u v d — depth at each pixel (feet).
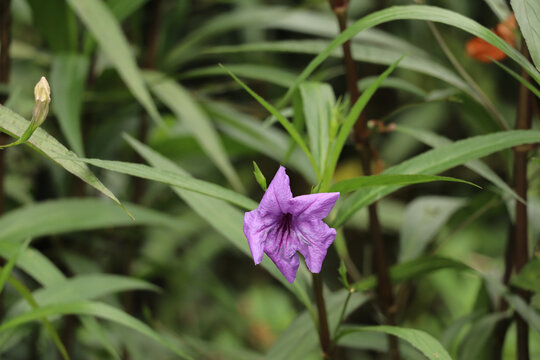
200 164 4.33
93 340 3.48
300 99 2.40
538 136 2.08
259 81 4.37
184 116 2.82
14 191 3.32
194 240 4.18
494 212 2.84
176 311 4.53
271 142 3.12
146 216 2.70
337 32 3.20
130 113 3.17
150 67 3.27
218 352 3.19
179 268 3.59
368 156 2.45
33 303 2.21
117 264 3.62
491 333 2.56
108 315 2.20
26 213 2.60
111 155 3.29
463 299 4.12
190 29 4.14
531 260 2.27
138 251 3.55
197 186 2.00
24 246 2.17
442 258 2.29
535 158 2.10
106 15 2.62
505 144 2.07
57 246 3.18
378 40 2.83
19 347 3.14
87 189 3.55
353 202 2.15
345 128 2.09
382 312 2.49
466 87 2.43
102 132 3.15
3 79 2.78
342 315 2.18
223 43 4.36
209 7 3.94
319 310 2.20
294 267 1.84
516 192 2.39
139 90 2.57
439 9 2.01
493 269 2.85
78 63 2.81
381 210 4.51
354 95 2.40
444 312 4.41
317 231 1.82
